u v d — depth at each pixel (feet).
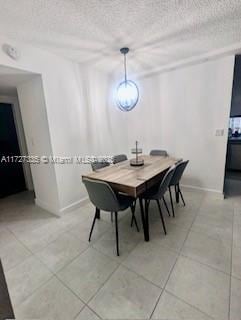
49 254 5.93
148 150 11.94
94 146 10.36
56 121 8.13
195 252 5.69
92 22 5.67
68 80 8.54
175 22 5.88
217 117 9.14
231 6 5.16
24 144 12.00
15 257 5.84
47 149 8.23
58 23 5.64
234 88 12.85
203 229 6.88
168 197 9.93
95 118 10.27
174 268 5.11
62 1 4.66
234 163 13.93
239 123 14.17
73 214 8.70
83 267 5.32
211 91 9.05
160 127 11.09
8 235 7.10
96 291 4.52
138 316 3.90
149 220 7.69
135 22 5.77
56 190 8.45
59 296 4.43
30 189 12.48
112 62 9.13
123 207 5.88
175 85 10.03
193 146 10.12
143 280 4.77
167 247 5.99
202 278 4.74
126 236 6.70
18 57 6.57
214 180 9.81
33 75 7.47
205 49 7.97
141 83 11.20
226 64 8.42
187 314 3.88
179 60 9.06
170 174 6.46
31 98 8.17
